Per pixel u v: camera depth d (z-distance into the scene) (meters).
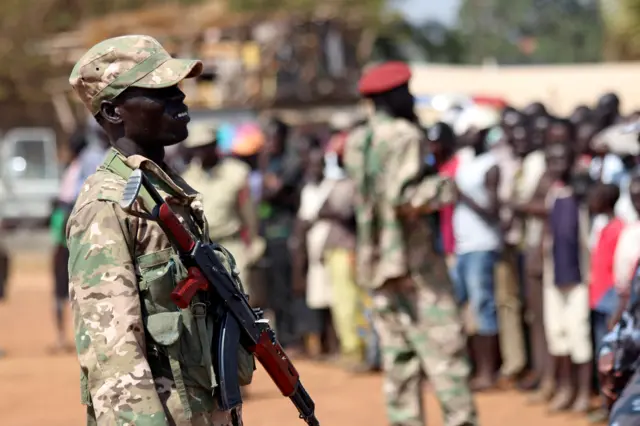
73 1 87.44
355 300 27.59
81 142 29.72
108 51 9.13
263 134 32.25
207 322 9.05
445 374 16.52
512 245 23.72
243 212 23.42
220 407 8.95
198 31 62.69
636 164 21.14
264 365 9.45
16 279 51.31
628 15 80.44
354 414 22.11
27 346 32.19
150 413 8.31
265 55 61.66
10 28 84.94
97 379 8.42
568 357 21.72
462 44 120.50
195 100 59.75
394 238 16.56
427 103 41.38
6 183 58.50
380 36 92.38
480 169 23.53
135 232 8.77
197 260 8.90
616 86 44.72
